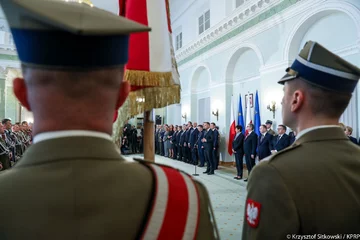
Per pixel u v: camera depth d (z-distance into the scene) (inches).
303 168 29.6
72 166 17.8
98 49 17.3
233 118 328.2
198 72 419.2
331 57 32.8
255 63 300.7
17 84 19.0
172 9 475.8
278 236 27.5
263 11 266.7
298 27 227.8
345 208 27.8
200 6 402.3
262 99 267.3
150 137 71.5
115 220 17.3
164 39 67.1
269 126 241.9
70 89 17.5
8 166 198.5
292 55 239.5
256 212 30.1
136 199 18.5
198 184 22.2
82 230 16.4
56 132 18.3
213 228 21.3
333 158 30.8
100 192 17.6
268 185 29.7
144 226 18.0
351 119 199.5
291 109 35.3
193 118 429.7
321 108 33.0
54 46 16.5
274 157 32.0
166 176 20.8
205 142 298.4
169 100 70.7
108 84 18.8
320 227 27.2
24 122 357.7
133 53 64.3
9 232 16.4
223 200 188.7
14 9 16.7
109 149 19.8
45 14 15.6
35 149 18.5
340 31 203.9
